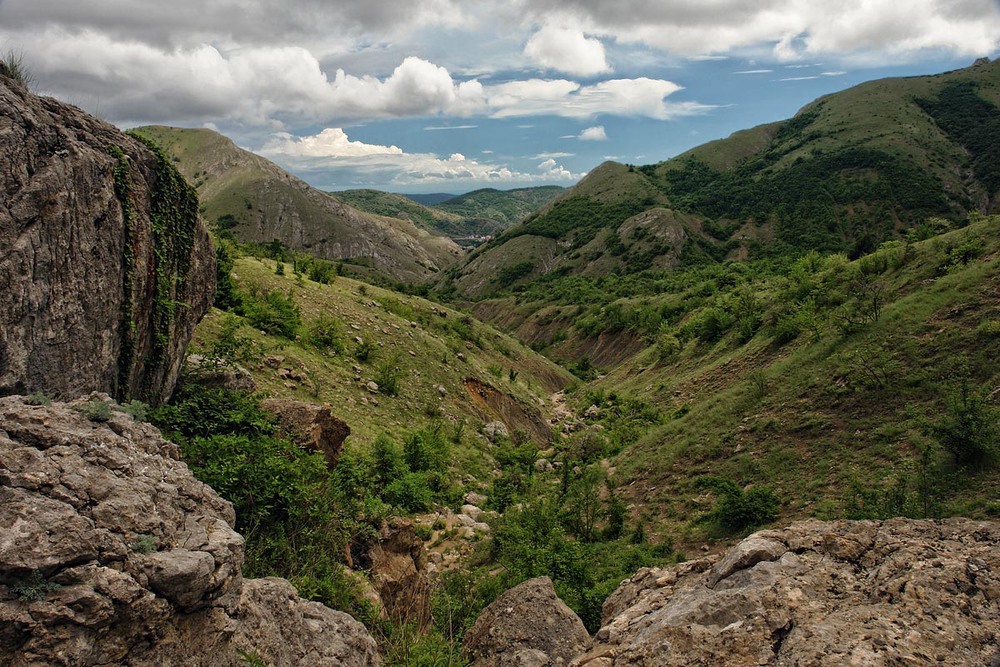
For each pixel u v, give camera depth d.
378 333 36.75
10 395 6.42
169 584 4.99
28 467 4.84
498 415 38.22
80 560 4.51
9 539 4.18
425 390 33.19
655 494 22.61
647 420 36.66
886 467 17.66
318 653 7.01
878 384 21.72
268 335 27.22
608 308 89.44
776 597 6.43
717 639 6.10
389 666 8.54
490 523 19.39
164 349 10.36
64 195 7.62
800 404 23.62
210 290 12.67
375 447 21.39
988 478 14.72
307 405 14.04
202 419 11.21
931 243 31.47
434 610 12.37
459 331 55.53
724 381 35.19
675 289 97.25
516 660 8.42
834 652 5.42
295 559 9.62
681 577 8.73
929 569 6.30
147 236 9.70
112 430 6.25
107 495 5.18
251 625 6.27
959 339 21.38
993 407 17.33
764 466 21.12
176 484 6.31
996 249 26.72
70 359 7.74
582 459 31.45
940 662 5.17
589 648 7.82
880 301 28.47
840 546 7.30
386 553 12.33
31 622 4.09
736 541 17.23
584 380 68.44
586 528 20.61
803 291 37.25
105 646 4.48
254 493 9.97
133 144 9.64
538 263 175.00
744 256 138.62
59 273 7.53
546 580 10.50
